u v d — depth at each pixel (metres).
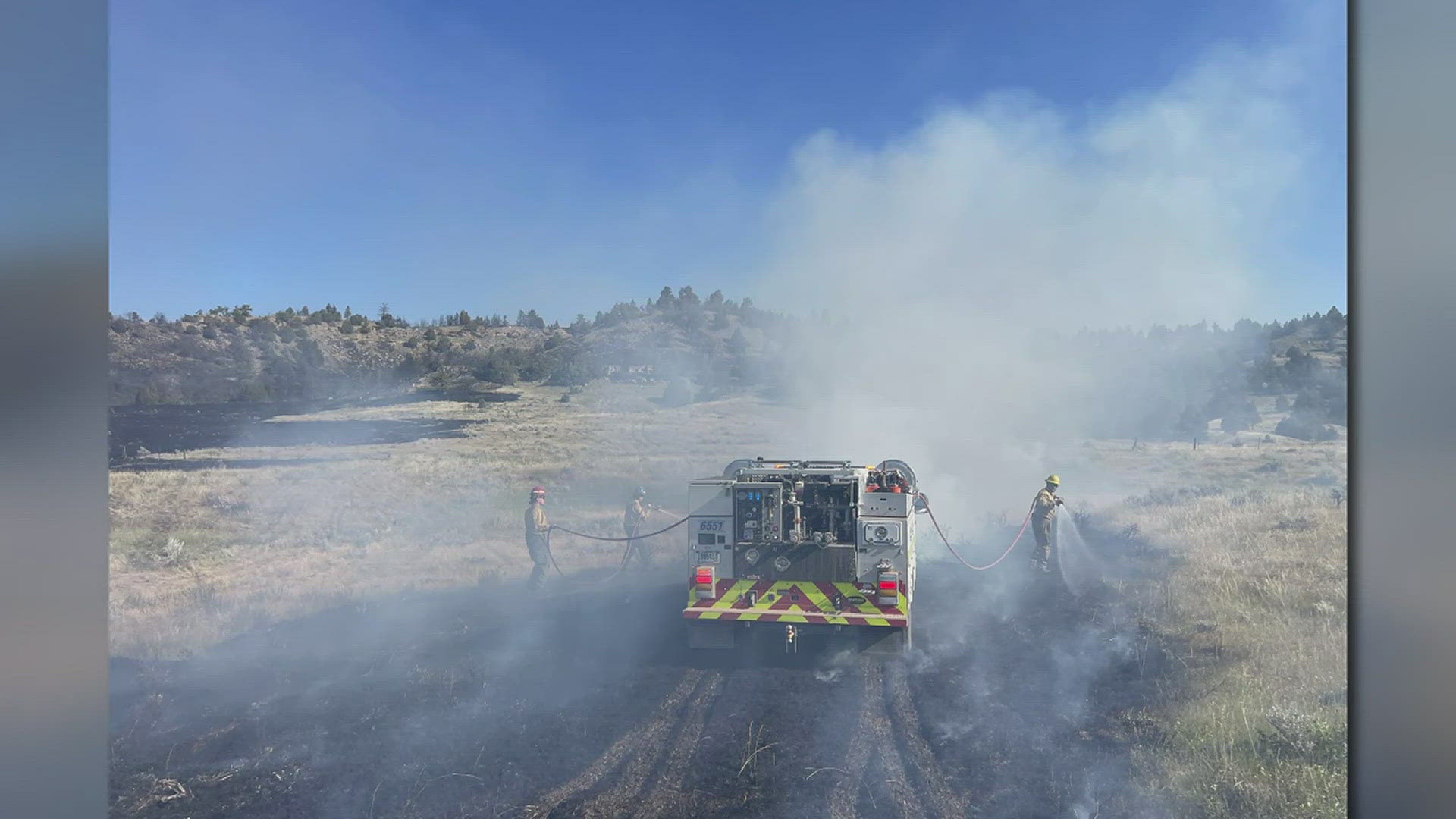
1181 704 6.93
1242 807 5.23
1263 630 8.32
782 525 9.14
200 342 94.69
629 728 7.19
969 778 6.04
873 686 8.11
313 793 6.00
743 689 8.15
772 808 5.70
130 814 5.69
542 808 5.74
